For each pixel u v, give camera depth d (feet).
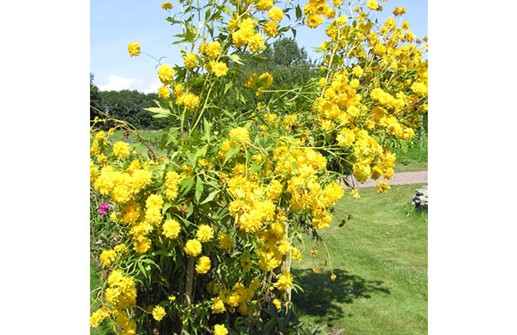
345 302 13.15
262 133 8.25
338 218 22.72
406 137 10.05
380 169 9.64
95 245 10.84
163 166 7.55
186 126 8.30
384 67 11.86
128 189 6.91
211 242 8.15
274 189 7.09
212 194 7.08
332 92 9.43
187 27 7.82
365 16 11.35
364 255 17.20
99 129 7.82
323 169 8.08
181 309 8.32
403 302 13.17
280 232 7.49
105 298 7.36
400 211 23.49
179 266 8.41
